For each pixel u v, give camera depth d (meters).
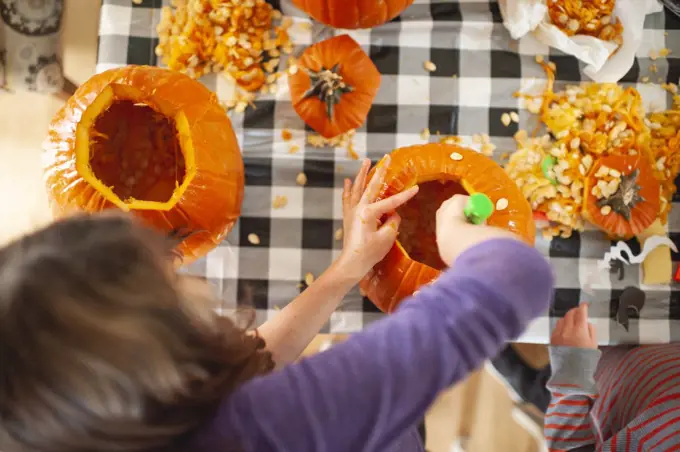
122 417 0.29
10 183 1.13
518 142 0.92
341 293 0.72
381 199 0.75
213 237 0.78
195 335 0.34
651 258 0.90
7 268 0.30
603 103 0.90
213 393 0.34
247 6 0.87
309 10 0.85
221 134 0.76
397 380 0.36
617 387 0.89
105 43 0.90
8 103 1.13
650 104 0.92
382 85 0.92
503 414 0.98
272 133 0.92
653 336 0.91
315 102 0.88
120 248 0.32
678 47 0.93
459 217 0.53
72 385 0.28
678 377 0.81
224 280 0.90
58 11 0.87
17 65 0.87
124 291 0.30
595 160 0.89
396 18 0.92
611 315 0.91
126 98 0.74
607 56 0.90
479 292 0.38
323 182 0.92
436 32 0.92
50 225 0.33
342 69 0.88
